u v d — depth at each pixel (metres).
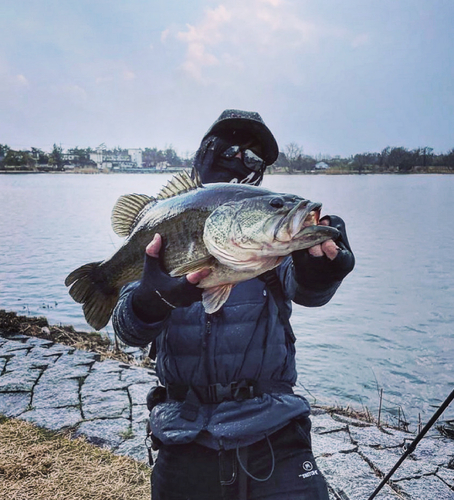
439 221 31.64
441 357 8.37
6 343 7.21
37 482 3.74
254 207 1.72
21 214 38.19
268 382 2.09
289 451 2.02
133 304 1.93
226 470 2.00
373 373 7.64
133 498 3.56
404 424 5.73
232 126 2.37
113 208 2.31
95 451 4.18
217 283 1.84
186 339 2.09
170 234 1.94
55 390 5.47
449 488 3.65
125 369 6.14
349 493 3.58
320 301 1.93
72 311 11.71
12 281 15.02
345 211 38.47
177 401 2.14
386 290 13.48
